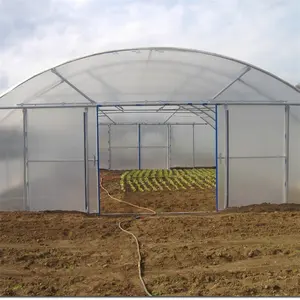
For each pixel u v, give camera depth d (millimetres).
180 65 12297
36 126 11914
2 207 11953
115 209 12531
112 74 12250
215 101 12203
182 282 6734
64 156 11898
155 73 12367
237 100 12219
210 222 10266
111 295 6246
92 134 11891
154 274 7129
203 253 8023
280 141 12148
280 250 8148
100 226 10133
